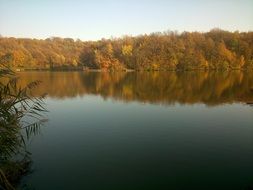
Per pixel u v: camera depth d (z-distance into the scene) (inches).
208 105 1279.5
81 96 1621.6
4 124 368.2
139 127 906.7
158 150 699.4
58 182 537.6
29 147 717.3
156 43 4372.5
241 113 1104.8
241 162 623.8
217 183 532.4
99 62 4288.9
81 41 5511.8
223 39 4463.6
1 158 399.2
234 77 2893.7
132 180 546.6
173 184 530.9
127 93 1720.0
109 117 1055.6
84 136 814.5
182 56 4175.7
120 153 681.0
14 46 3732.8
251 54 4205.2
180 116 1056.2
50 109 1228.5
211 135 816.3
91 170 587.8
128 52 4355.3
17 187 511.8
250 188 511.8
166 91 1784.0
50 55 4279.0
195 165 611.2
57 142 758.5
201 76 3058.6
